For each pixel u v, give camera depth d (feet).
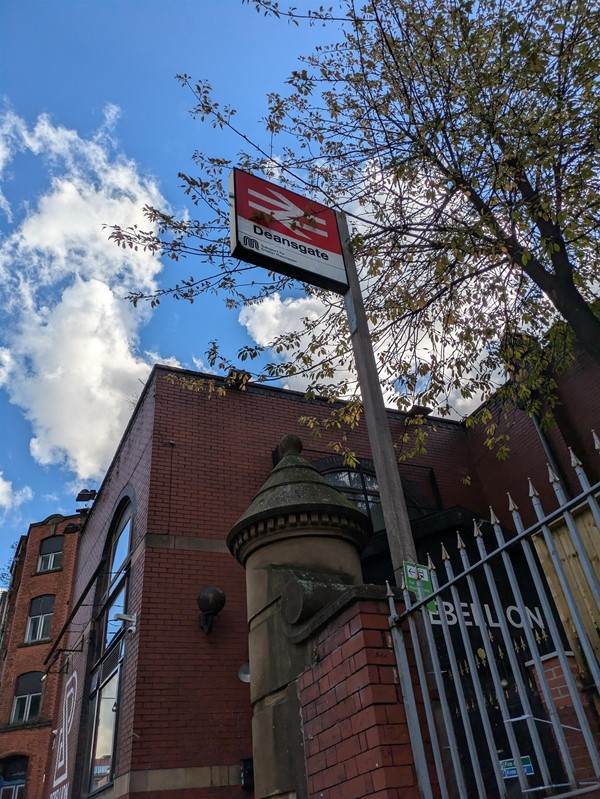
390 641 11.14
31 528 79.92
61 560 76.38
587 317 21.21
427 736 10.55
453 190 22.04
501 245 20.89
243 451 37.42
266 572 15.61
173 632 29.84
